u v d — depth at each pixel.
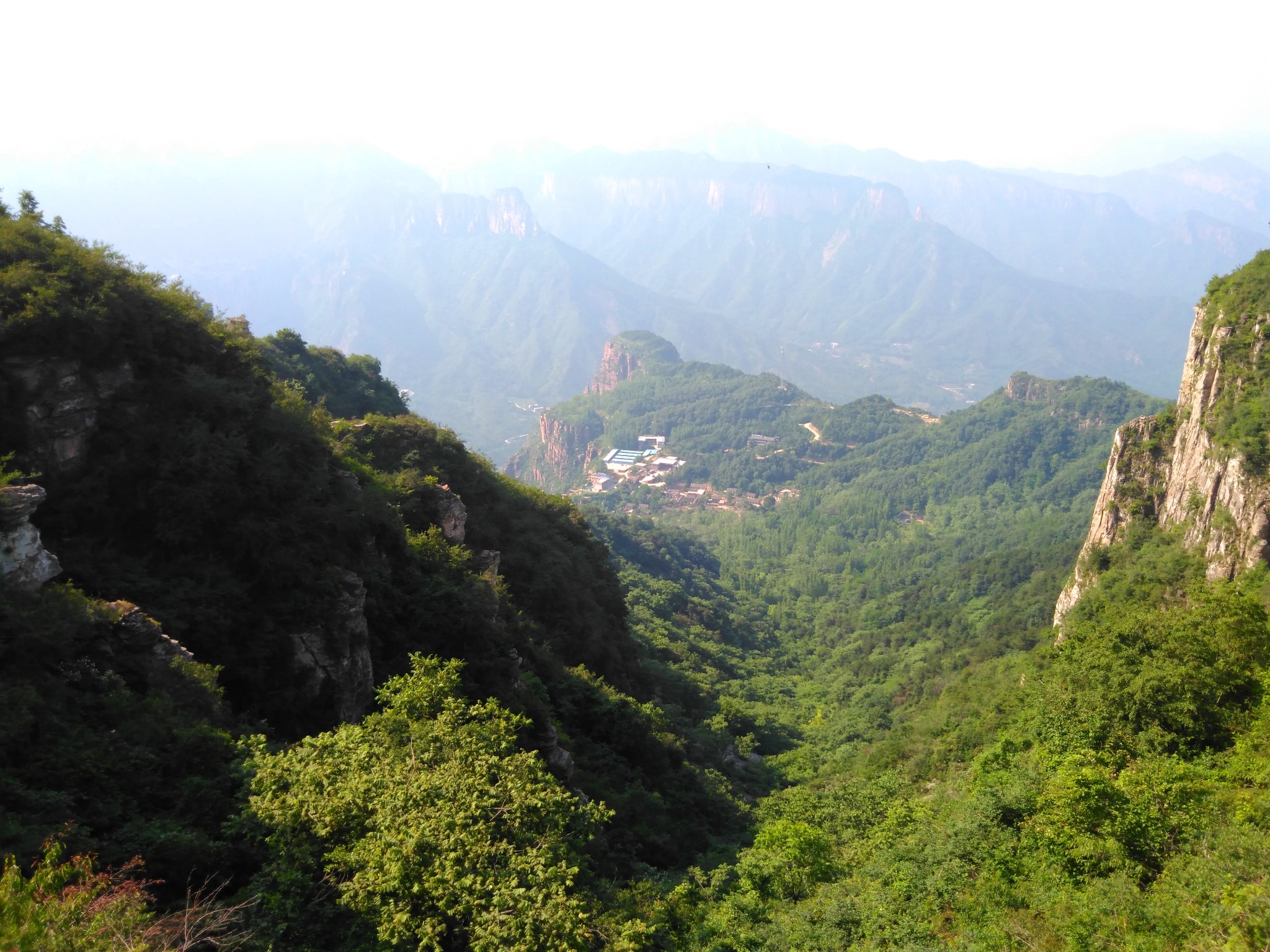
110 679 23.44
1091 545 75.62
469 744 23.97
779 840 37.38
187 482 31.77
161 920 15.82
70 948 13.74
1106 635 40.06
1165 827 25.94
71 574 27.56
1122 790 27.89
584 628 64.00
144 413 32.59
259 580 32.19
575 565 72.62
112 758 20.75
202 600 29.52
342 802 19.77
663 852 39.25
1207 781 28.48
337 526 36.16
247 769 22.34
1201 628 36.19
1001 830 29.73
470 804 20.53
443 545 47.16
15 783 18.53
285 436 37.09
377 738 23.89
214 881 18.98
